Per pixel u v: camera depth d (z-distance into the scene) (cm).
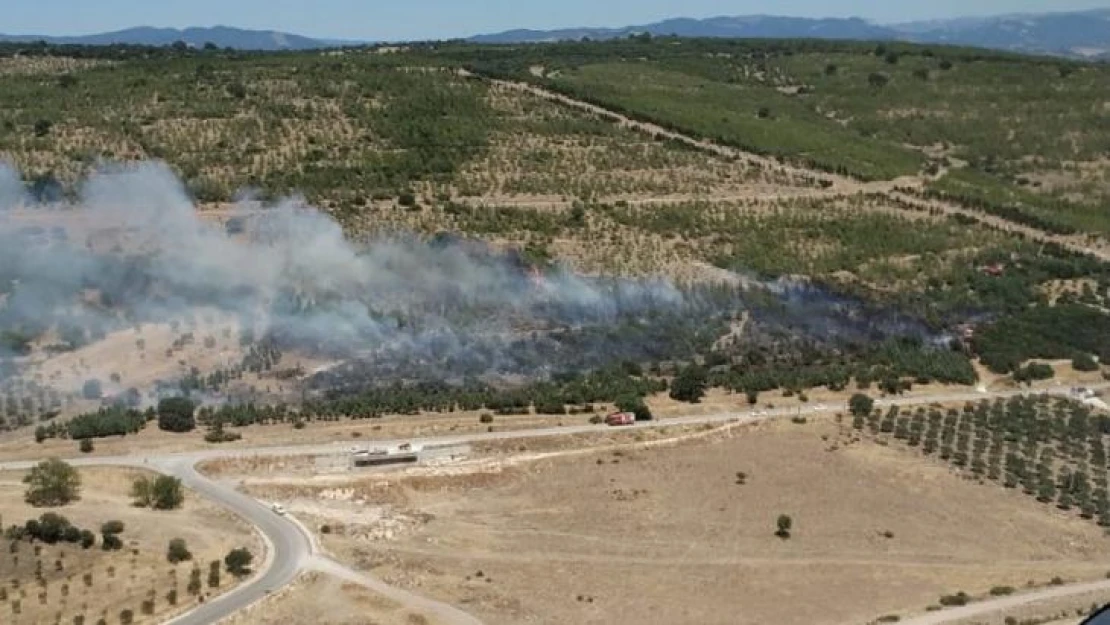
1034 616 14975
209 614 13812
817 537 17600
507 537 17175
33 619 13225
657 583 16000
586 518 17900
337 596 14650
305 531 16488
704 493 18738
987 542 17675
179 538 15475
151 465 18088
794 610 15375
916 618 14962
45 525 14762
